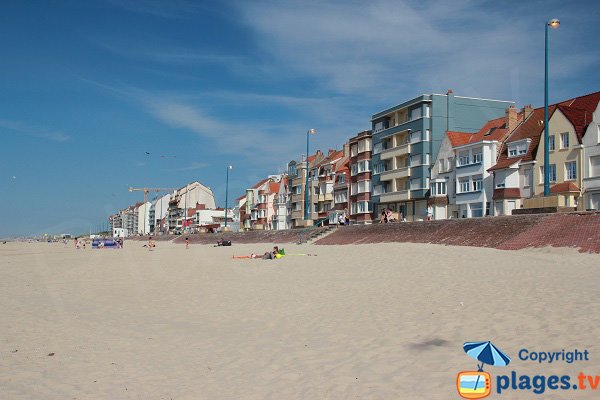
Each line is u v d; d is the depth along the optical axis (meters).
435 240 38.75
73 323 13.90
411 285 17.69
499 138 54.53
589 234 25.44
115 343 11.50
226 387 8.20
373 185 74.12
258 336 11.67
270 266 30.25
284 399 7.46
